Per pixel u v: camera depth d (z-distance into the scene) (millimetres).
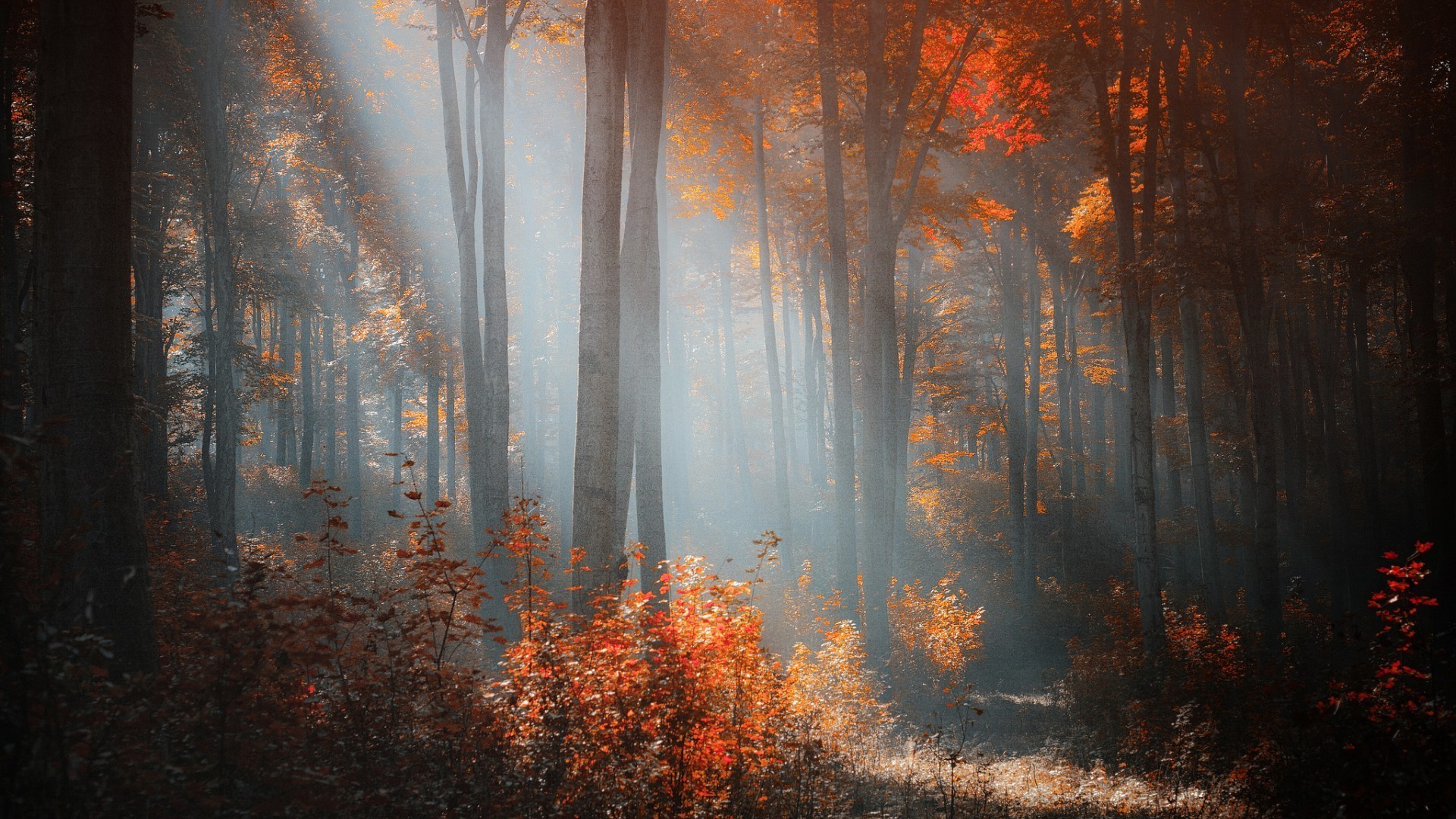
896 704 14078
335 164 30781
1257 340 18781
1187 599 25734
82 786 3811
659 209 22516
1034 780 10062
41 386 6289
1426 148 19391
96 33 6453
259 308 31500
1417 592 19125
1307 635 20281
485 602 15266
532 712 5883
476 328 17609
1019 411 27953
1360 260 19969
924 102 19000
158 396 23375
